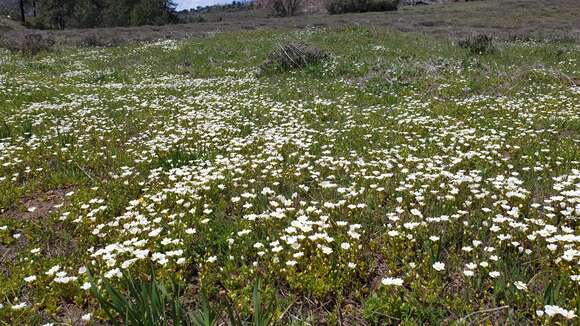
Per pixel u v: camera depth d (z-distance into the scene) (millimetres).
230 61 22906
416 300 3729
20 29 49312
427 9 60375
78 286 4164
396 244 4641
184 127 10273
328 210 5594
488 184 6262
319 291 3945
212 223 5371
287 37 28953
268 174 7051
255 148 8586
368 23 38688
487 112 10781
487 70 16359
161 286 3688
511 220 4875
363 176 6699
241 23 46062
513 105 11102
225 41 28969
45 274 4434
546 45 22891
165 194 6148
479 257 4457
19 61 24438
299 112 11484
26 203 6570
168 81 18750
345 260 4383
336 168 7238
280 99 13609
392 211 5598
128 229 5203
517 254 4488
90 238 5184
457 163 7203
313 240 4656
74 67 23281
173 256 4605
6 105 13086
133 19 58625
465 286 4039
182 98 14172
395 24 38062
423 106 11641
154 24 58781
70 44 32750
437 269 4039
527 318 3596
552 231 4523
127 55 26578
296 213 5426
